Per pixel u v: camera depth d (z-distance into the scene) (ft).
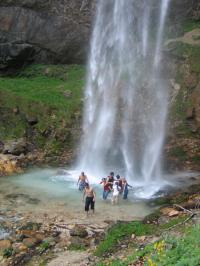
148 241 51.19
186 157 100.48
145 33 141.28
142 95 122.11
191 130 110.83
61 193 75.92
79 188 77.36
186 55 124.06
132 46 137.39
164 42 134.92
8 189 77.66
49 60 146.20
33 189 77.87
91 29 145.59
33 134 108.58
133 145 108.78
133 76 127.24
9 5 142.92
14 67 143.02
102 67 137.49
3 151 97.45
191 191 75.46
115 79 129.29
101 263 47.06
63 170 90.63
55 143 106.42
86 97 124.98
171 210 61.52
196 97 114.11
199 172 91.97
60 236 57.21
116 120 117.19
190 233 45.78
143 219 61.21
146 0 145.79
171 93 120.47
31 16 143.43
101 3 145.59
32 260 50.62
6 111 112.57
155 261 40.29
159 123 115.24
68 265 48.34
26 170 90.17
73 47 145.38
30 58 144.56
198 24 143.54
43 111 115.03
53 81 138.62
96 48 144.56
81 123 114.52
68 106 119.03
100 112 119.14
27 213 65.92
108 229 57.36
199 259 36.70
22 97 117.60
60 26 144.66
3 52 140.87
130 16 144.87
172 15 147.23
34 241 55.26
